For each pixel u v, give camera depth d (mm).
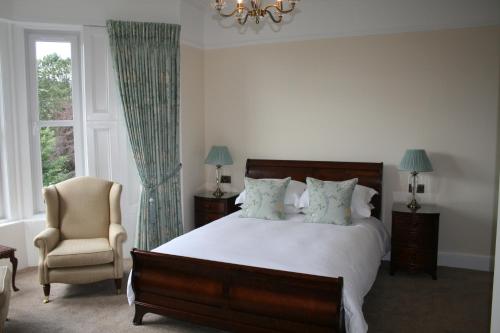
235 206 4930
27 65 4250
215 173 5199
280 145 4867
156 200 4516
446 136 4211
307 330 2445
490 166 4094
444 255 4289
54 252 3336
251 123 4977
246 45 4895
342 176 4465
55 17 4133
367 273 2961
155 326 2990
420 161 3947
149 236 4453
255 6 2723
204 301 2736
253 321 2596
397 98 4344
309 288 2428
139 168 4391
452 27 4098
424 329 2963
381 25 4320
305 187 4363
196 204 4855
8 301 2705
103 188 3955
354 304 2418
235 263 2713
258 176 4828
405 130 4344
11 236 4098
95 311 3230
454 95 4152
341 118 4570
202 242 3119
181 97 4664
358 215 3973
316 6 4543
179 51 4523
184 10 4602
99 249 3428
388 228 4465
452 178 4223
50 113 4406
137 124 4344
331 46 4539
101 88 4336
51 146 4445
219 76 5066
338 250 2953
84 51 4227
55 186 3863
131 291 3014
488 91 4043
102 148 4395
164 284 2852
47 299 3389
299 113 4746
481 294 3576
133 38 4273
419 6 4176
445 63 4152
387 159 4426
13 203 4191
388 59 4336
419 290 3668
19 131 4195
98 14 4254
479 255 4188
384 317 3145
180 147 4699
